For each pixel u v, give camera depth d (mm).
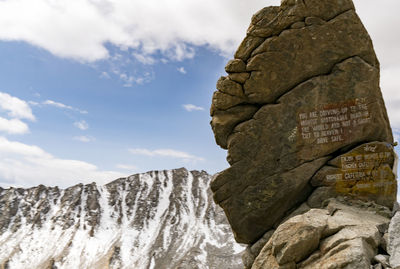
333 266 10172
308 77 16578
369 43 16453
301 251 11102
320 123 16281
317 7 16500
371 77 16141
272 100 16906
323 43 16438
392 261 10648
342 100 16219
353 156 15953
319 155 16266
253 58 16828
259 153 16578
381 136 16078
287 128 16453
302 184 16250
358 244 10641
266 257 11805
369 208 15195
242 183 16656
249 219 16609
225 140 17797
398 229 11227
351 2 16562
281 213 16500
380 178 15633
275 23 16750
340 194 15797
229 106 17375
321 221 12133
